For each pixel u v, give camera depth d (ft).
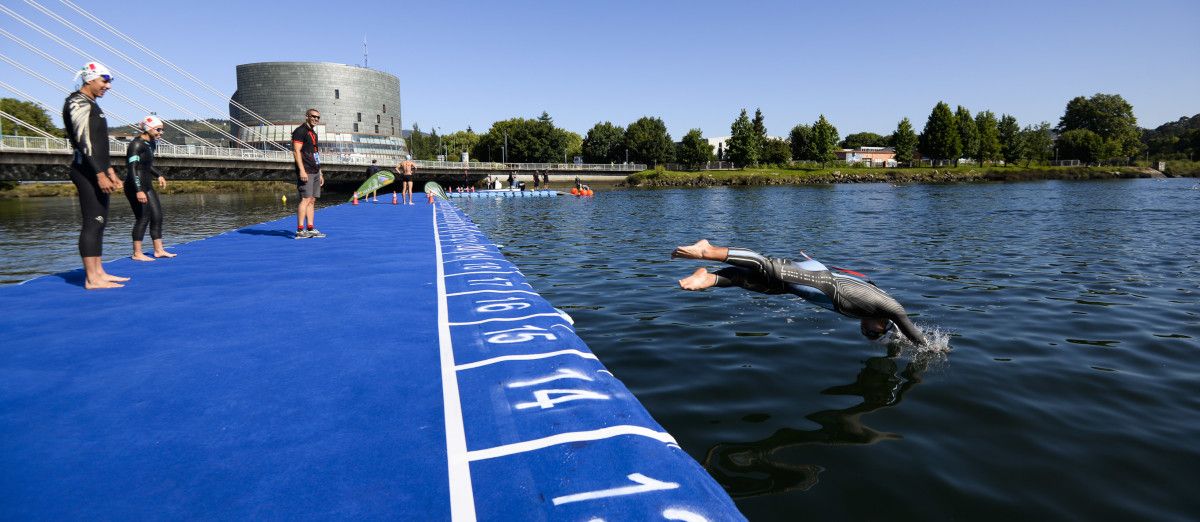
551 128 359.05
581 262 38.06
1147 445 11.10
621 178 317.63
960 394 13.67
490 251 28.22
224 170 174.81
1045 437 11.42
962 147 349.61
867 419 12.30
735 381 14.87
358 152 393.09
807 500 9.07
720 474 9.95
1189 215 73.05
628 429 8.27
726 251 15.14
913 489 9.45
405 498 6.50
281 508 6.31
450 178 250.37
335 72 407.85
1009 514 8.79
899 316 16.26
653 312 22.95
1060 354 16.84
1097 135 371.15
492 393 9.49
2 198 203.00
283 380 10.11
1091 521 8.64
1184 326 19.94
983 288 26.99
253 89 398.62
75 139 17.07
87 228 17.88
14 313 15.01
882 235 53.52
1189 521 8.66
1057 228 57.72
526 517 6.16
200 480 6.88
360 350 11.79
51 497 6.52
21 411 8.81
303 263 23.86
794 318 21.11
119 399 9.28
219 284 19.08
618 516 6.23
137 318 14.48
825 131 346.13
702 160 333.62
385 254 26.78
